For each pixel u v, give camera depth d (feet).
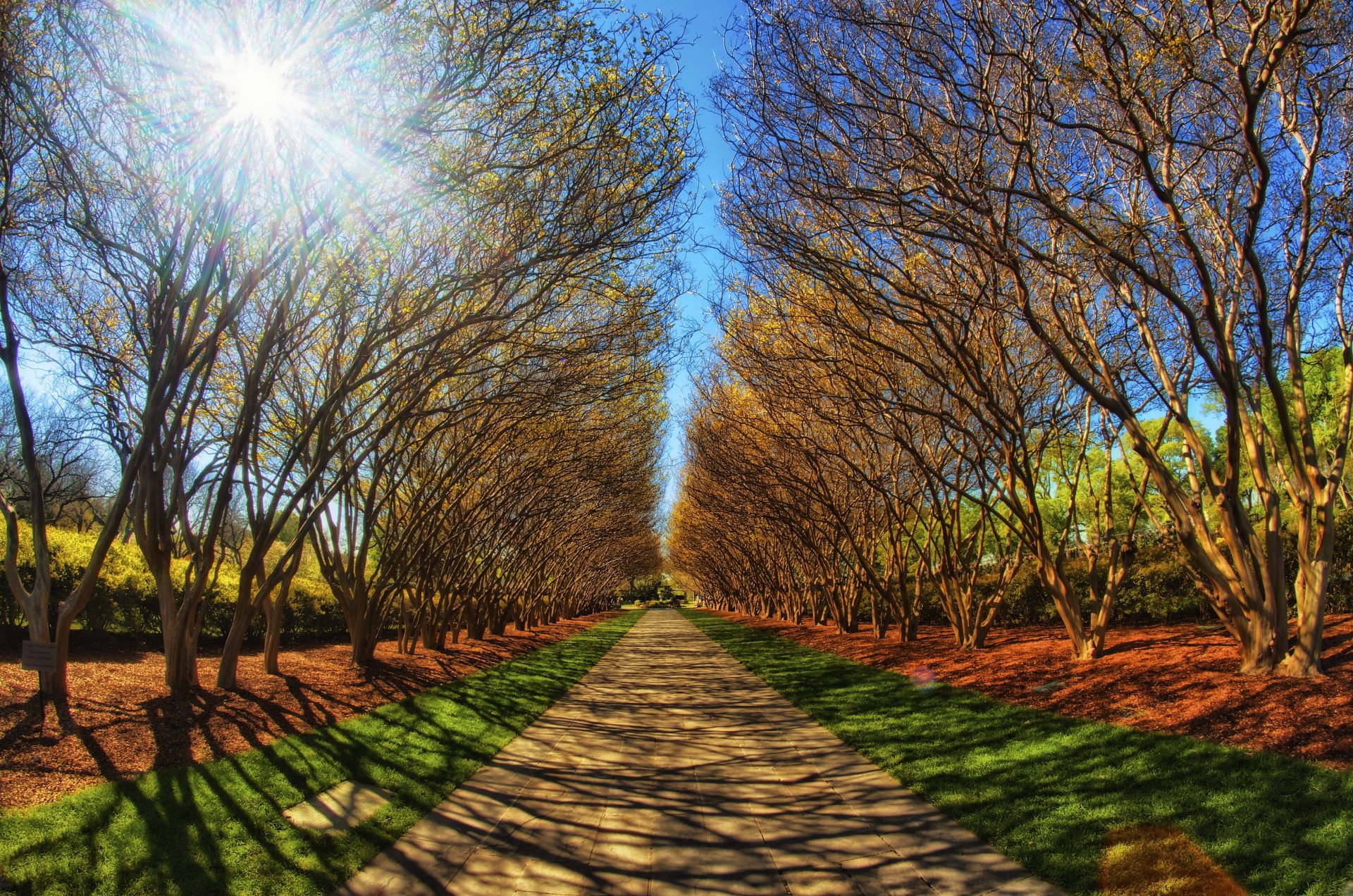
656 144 29.96
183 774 19.83
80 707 23.53
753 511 73.87
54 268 30.35
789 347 42.34
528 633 95.55
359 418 43.52
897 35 25.36
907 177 31.76
